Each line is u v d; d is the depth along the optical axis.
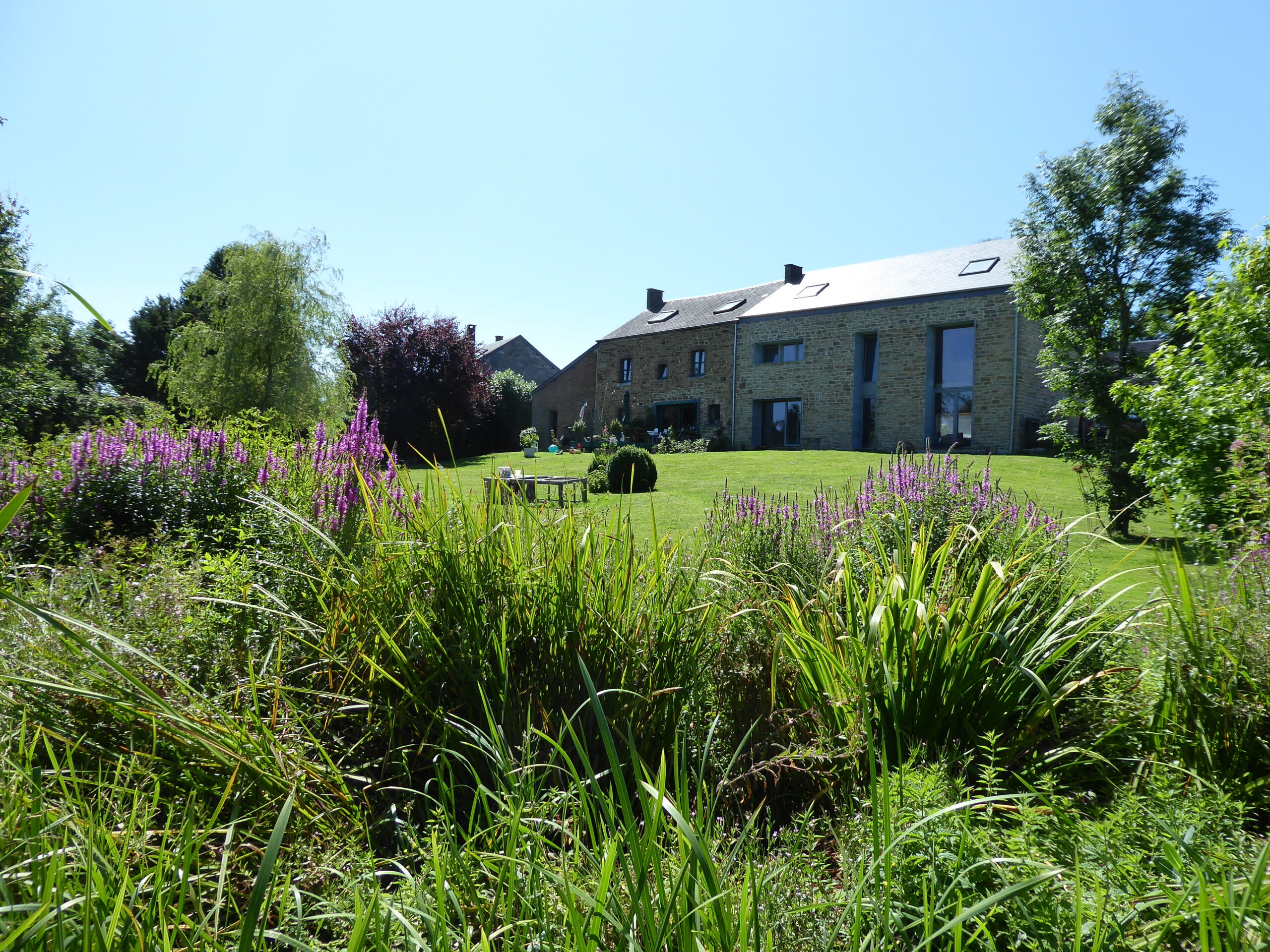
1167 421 5.58
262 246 25.72
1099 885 1.33
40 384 16.61
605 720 1.41
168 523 4.91
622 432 36.34
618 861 1.48
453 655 2.28
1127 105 12.20
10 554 4.02
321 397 26.19
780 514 5.24
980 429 26.19
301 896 1.49
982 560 3.59
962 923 1.29
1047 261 12.80
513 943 1.24
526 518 2.72
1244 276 5.70
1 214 17.16
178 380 25.61
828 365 30.48
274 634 2.39
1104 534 2.99
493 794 1.76
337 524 3.50
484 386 38.34
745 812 2.13
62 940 1.06
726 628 2.65
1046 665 2.37
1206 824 1.59
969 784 2.12
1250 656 2.23
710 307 37.66
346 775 1.91
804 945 1.39
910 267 30.84
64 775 1.64
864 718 1.93
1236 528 3.58
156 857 1.40
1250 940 1.20
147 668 1.93
